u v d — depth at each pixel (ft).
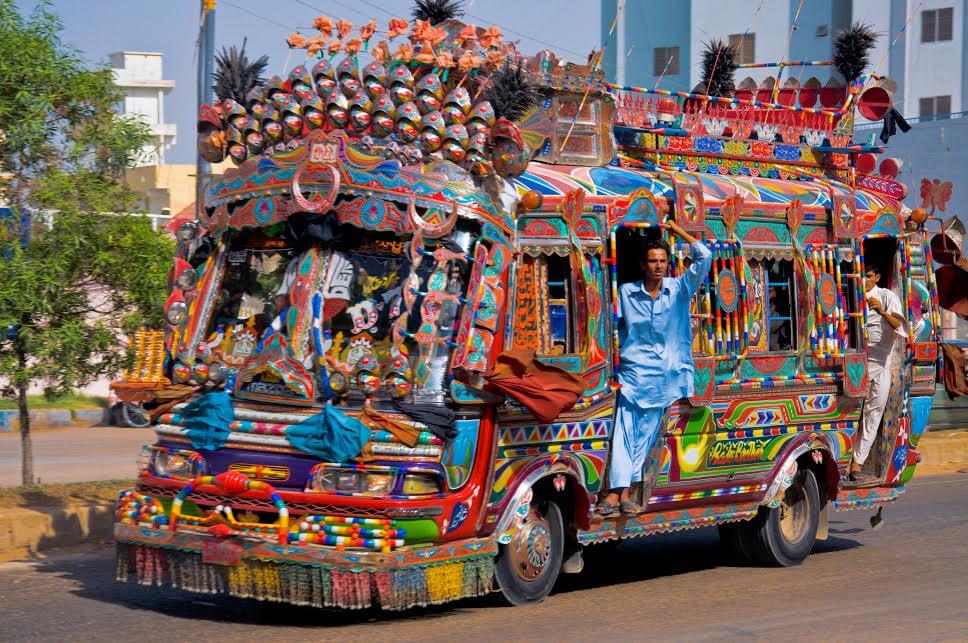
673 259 30.19
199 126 27.30
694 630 25.17
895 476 37.91
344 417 23.44
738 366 32.09
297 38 26.14
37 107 35.68
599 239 28.55
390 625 24.99
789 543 34.30
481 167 25.16
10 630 24.43
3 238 35.35
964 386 40.45
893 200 38.58
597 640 23.99
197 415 25.00
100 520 35.04
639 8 143.02
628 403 28.78
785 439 33.65
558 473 27.12
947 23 140.15
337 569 23.06
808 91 41.19
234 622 25.23
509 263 25.38
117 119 37.68
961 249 40.93
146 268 36.37
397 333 23.80
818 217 34.88
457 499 24.27
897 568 33.94
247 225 25.79
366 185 24.61
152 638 23.79
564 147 29.50
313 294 24.58
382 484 23.43
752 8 138.92
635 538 39.65
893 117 39.93
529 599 27.25
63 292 35.78
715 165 34.40
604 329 28.48
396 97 25.04
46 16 36.70
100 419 80.74
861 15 141.38
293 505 23.59
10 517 32.99
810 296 34.12
